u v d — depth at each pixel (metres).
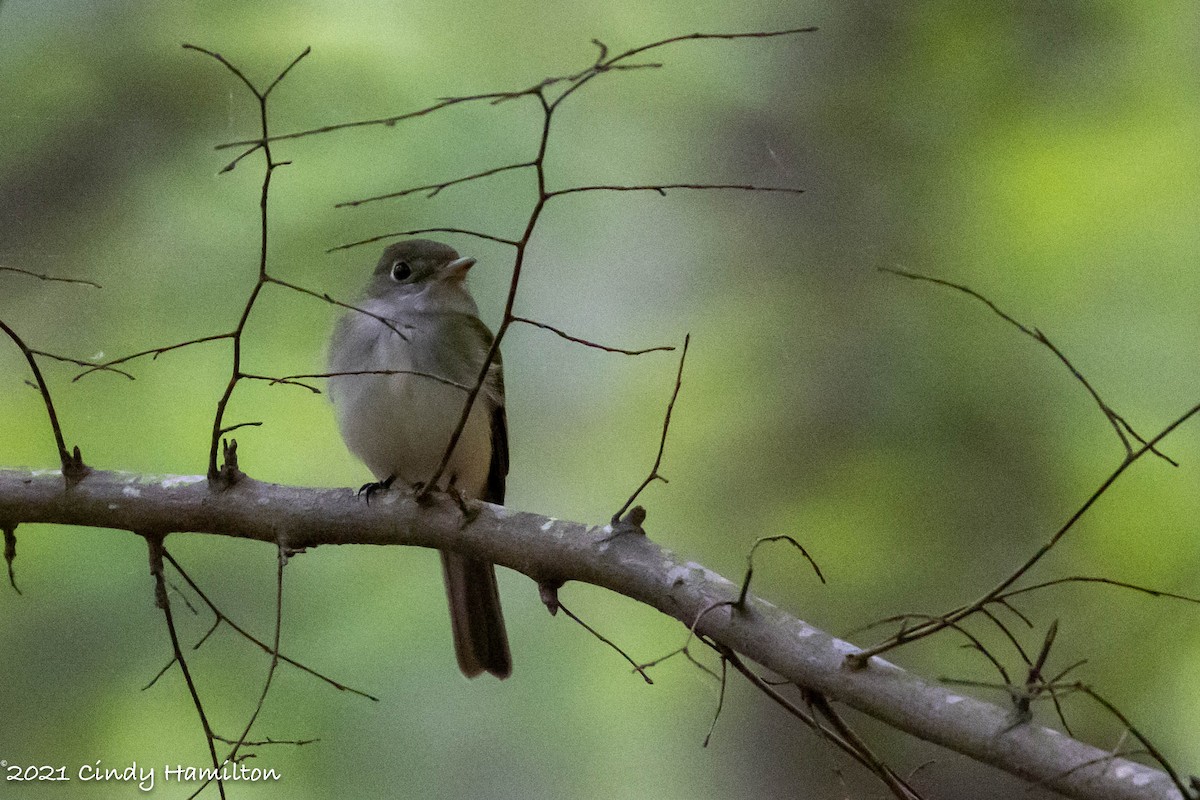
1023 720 5.40
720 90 13.02
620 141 13.01
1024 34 12.33
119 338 10.98
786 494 11.45
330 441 10.90
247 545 10.66
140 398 10.85
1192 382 10.99
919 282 11.77
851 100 12.62
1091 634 10.66
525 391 12.55
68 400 10.78
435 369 9.14
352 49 11.57
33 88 11.27
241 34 11.39
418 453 9.27
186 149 11.31
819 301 12.10
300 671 10.39
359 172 11.42
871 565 11.08
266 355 10.95
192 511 6.88
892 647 5.64
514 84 12.34
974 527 11.04
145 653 10.25
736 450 11.73
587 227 12.84
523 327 12.70
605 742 11.23
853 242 12.22
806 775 11.24
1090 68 12.14
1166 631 10.54
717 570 11.33
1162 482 10.79
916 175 12.26
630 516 6.48
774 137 12.85
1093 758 5.23
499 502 10.09
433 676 10.67
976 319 11.51
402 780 10.34
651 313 12.63
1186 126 11.77
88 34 11.31
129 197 11.24
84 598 10.30
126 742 10.05
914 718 5.58
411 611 10.78
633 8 13.01
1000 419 11.19
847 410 11.53
